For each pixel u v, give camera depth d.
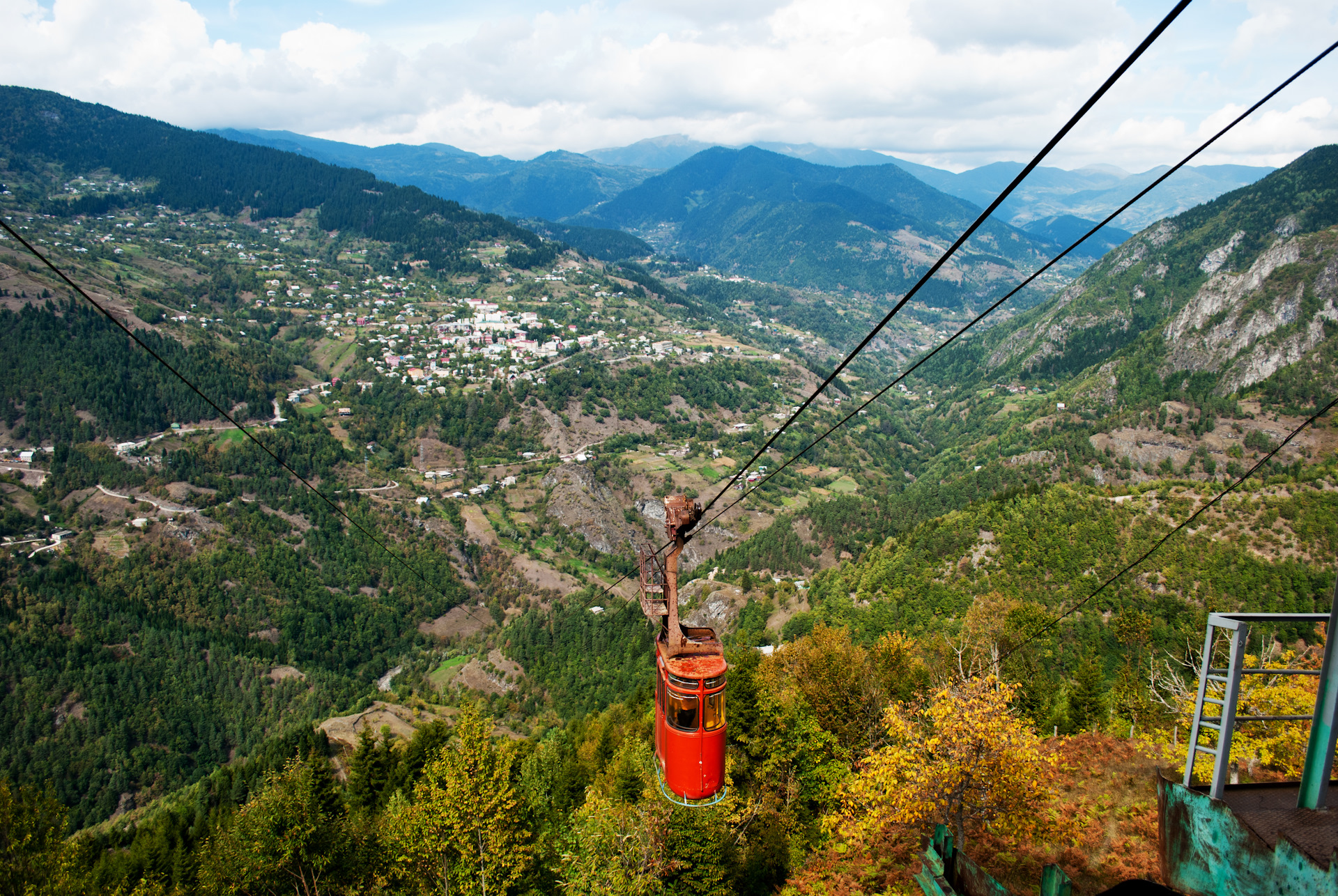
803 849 40.62
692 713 16.78
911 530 126.81
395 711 118.38
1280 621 7.31
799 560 160.88
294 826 37.75
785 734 44.44
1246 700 25.89
